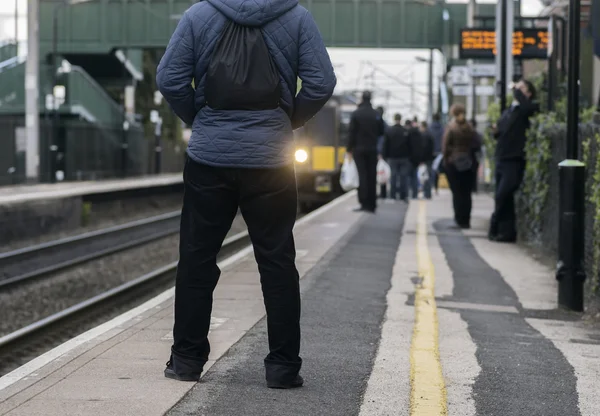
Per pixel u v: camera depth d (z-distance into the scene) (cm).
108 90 7844
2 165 4756
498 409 646
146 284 1903
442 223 2311
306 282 1236
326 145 3731
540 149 1727
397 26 6644
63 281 2047
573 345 919
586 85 2717
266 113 646
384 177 3412
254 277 1215
